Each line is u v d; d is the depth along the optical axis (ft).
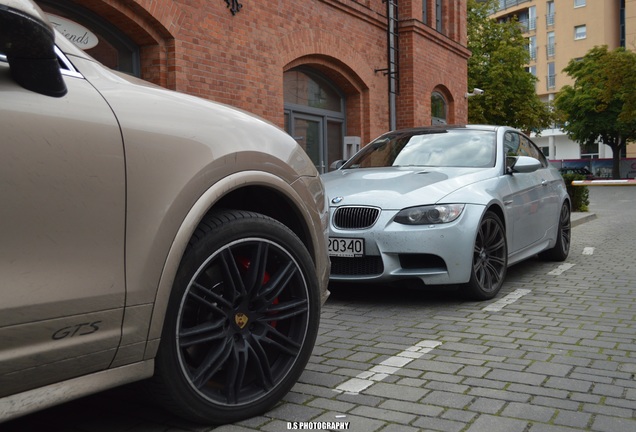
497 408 9.25
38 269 6.21
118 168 6.97
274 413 8.96
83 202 6.61
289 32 34.12
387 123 45.60
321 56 38.04
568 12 199.31
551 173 24.81
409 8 46.75
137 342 7.22
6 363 6.01
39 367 6.32
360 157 22.15
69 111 6.63
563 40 201.26
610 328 14.33
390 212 16.46
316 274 9.48
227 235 8.20
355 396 9.75
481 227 17.35
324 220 10.20
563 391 10.02
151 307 7.31
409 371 11.09
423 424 8.61
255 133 8.95
